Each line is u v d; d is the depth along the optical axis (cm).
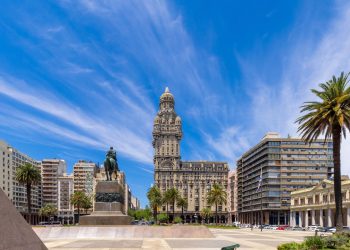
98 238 4025
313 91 4044
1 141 17550
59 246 2966
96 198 4612
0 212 1061
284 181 14900
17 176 9719
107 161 4831
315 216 12306
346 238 2691
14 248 1066
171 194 15325
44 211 19275
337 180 3688
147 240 3728
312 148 15062
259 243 3728
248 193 18350
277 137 15575
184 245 3133
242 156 19938
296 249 2492
